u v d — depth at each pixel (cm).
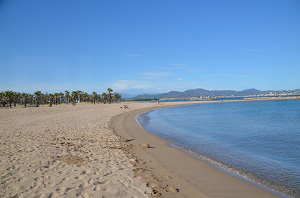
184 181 714
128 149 1156
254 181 744
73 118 2872
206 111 5416
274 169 887
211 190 651
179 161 972
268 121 2908
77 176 664
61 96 12694
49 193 532
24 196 511
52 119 2673
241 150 1243
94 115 3528
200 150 1239
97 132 1706
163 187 638
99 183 616
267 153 1174
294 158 1064
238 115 3966
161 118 3553
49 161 814
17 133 1491
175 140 1570
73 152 988
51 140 1270
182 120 3192
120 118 3238
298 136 1747
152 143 1411
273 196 623
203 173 813
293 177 788
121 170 757
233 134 1867
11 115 3456
